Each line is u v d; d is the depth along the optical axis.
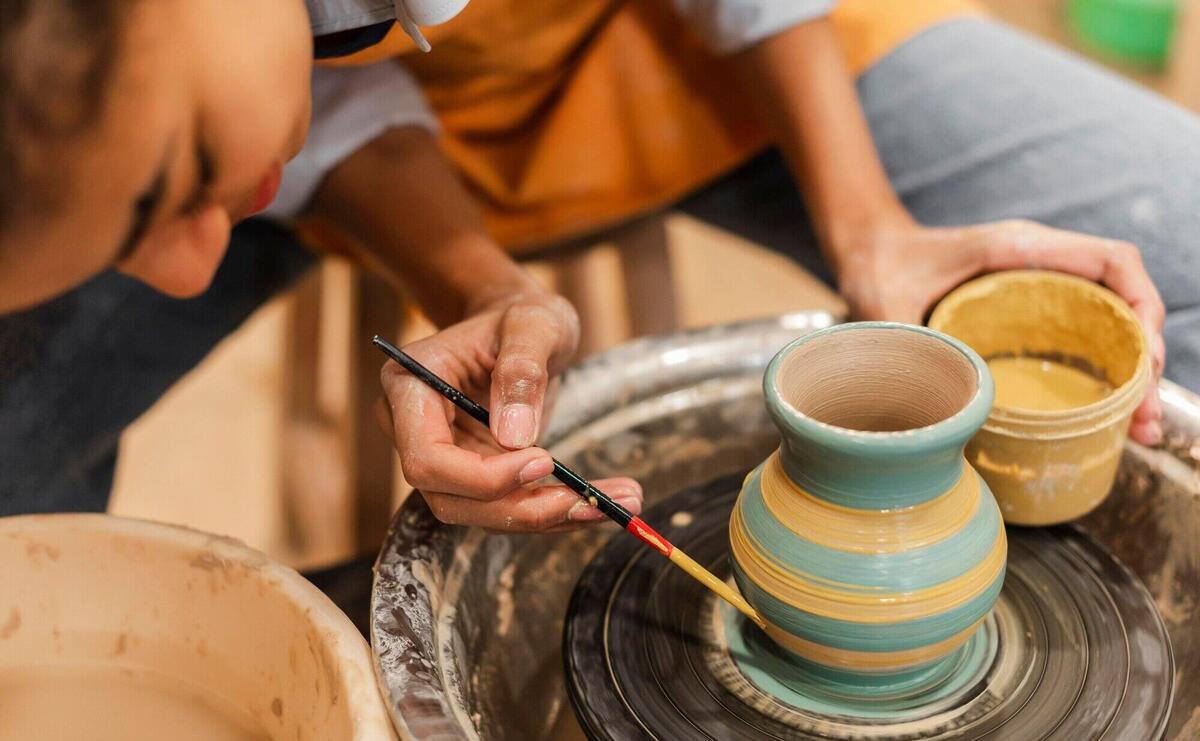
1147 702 0.71
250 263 1.43
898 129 1.31
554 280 1.92
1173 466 0.85
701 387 1.00
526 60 1.31
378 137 1.16
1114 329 0.86
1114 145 1.18
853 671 0.71
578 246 1.57
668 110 1.37
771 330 1.01
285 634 0.74
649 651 0.79
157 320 1.37
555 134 1.38
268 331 2.39
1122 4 2.52
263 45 0.57
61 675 0.81
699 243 2.44
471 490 0.74
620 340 1.97
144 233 0.59
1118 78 1.29
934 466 0.65
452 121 1.38
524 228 1.45
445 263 1.07
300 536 1.86
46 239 0.55
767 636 0.78
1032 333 0.92
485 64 1.30
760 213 1.46
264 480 2.00
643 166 1.41
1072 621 0.78
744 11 1.17
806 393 0.71
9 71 0.49
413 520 0.83
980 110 1.26
